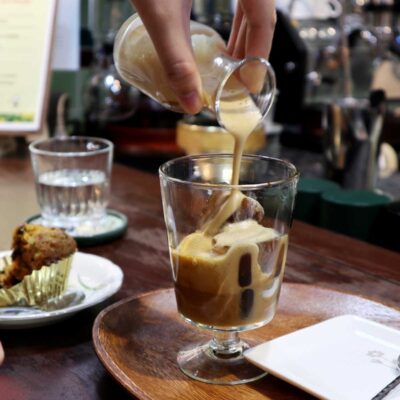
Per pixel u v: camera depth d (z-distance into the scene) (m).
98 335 0.79
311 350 0.74
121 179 1.54
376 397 0.65
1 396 0.71
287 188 0.73
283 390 0.70
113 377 0.71
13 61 1.64
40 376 0.75
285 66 1.97
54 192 1.19
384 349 0.75
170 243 0.76
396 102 1.88
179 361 0.75
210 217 0.72
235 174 0.77
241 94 0.77
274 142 1.88
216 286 0.72
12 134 1.64
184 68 0.66
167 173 0.76
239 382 0.71
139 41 0.81
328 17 2.03
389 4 2.03
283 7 2.25
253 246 0.71
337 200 1.29
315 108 1.92
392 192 1.61
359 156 1.53
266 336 0.82
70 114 1.98
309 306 0.89
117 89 1.77
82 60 2.00
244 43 0.86
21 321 0.82
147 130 1.78
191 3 0.69
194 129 1.52
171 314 0.87
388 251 1.14
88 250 1.12
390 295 0.97
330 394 0.65
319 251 1.13
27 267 0.89
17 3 1.65
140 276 1.02
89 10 1.97
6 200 1.38
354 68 1.91
